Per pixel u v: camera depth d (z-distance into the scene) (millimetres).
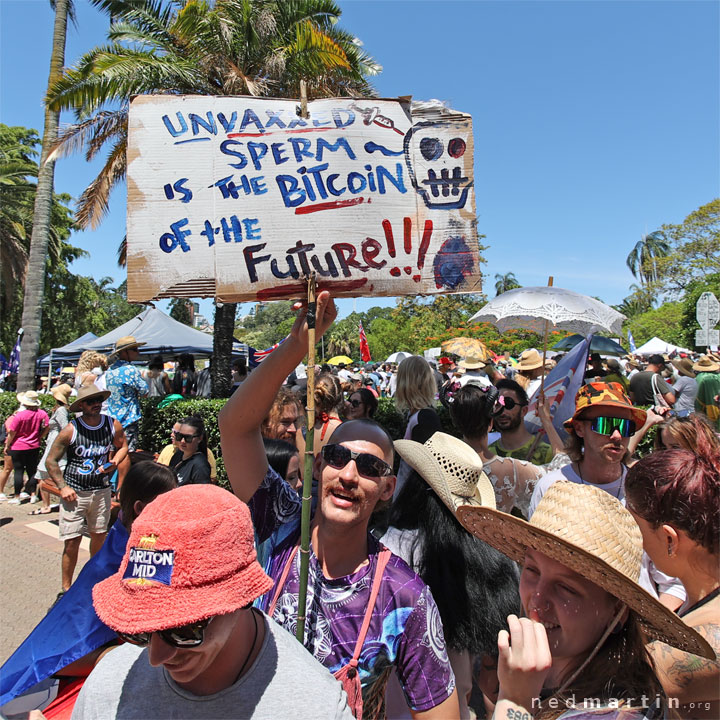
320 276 2045
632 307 54594
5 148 32094
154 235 2031
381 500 1891
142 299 2012
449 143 2131
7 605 4688
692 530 1485
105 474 4852
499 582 2051
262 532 1960
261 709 1172
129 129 2051
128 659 1312
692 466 1542
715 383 6742
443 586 2025
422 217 2102
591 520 1354
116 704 1225
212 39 10484
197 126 2066
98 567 2281
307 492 1690
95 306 40344
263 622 1329
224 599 1085
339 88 12008
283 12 11070
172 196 2043
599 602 1340
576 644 1338
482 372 10852
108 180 12156
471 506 1518
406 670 1645
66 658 2145
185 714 1171
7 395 12609
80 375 7457
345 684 1563
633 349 22031
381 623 1649
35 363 13039
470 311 29391
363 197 2080
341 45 12227
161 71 10094
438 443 2275
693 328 32562
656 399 8273
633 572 1349
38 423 8547
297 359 1980
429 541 2098
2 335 33531
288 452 3186
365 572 1725
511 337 21156
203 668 1136
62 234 34312
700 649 1221
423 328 30094
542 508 1466
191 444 4391
